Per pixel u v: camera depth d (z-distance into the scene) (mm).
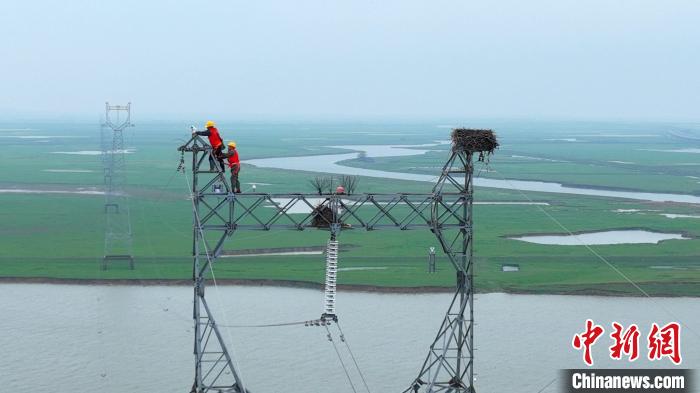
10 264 123938
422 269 121625
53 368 74812
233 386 57062
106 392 69188
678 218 184750
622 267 127188
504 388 71375
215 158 55562
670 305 102938
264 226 55938
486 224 172000
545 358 79188
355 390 70312
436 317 94312
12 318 92188
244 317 93562
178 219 171125
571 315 96562
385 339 84438
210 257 56094
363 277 114625
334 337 85000
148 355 78750
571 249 143250
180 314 94375
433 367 75562
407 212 182750
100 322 90375
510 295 107500
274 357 78375
